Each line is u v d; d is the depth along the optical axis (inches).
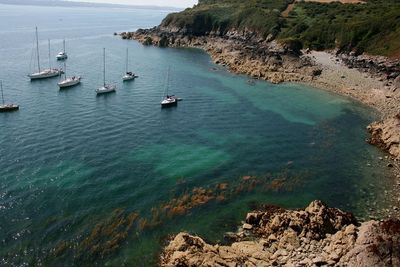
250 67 5078.7
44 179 2129.7
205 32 7819.9
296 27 6063.0
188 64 5659.5
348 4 6929.1
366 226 1528.1
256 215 1766.7
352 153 2635.3
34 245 1604.3
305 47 5403.5
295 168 2400.3
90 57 6087.6
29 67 5128.0
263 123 3201.3
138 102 3681.1
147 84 4414.4
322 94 4055.1
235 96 3978.8
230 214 1863.9
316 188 2161.7
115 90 4060.0
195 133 2933.1
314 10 7003.0
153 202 1952.5
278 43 5693.9
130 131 2913.4
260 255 1488.7
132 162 2394.2
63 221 1769.2
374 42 4753.9
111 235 1678.2
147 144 2687.0
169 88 4244.6
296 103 3762.3
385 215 1891.0
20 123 2977.4
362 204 2001.7
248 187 2138.3
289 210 1867.6
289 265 1434.5
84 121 3080.7
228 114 3405.5
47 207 1873.8
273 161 2492.6
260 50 5546.3
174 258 1416.1
